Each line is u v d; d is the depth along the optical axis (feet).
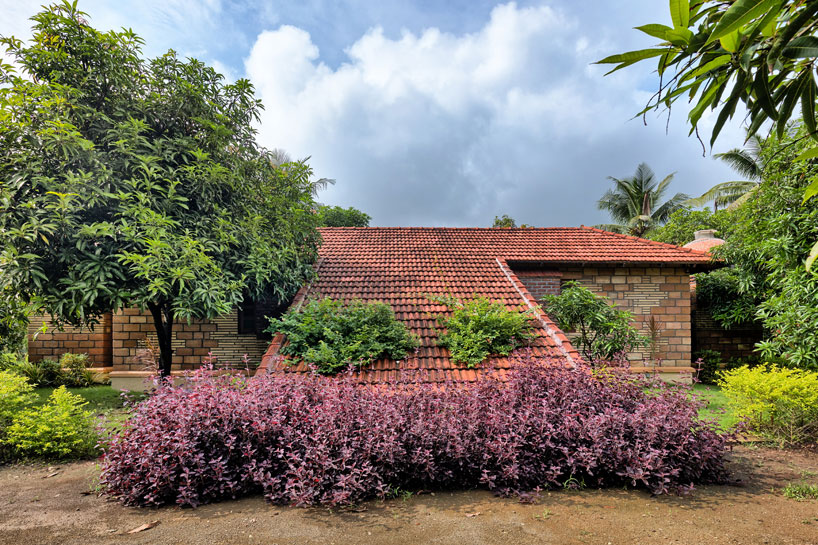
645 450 14.52
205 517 12.26
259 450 14.49
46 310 24.62
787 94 6.78
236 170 29.01
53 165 23.25
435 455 14.28
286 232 32.22
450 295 32.32
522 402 16.71
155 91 28.25
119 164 24.58
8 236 20.47
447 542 10.79
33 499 14.14
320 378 18.72
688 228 62.34
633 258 37.11
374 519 12.09
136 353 32.53
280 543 10.71
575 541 10.87
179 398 15.25
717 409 26.14
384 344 26.00
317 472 13.25
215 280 25.73
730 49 5.99
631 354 37.14
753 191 32.73
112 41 26.04
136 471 13.41
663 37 5.93
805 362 26.68
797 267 26.66
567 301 31.27
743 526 11.77
